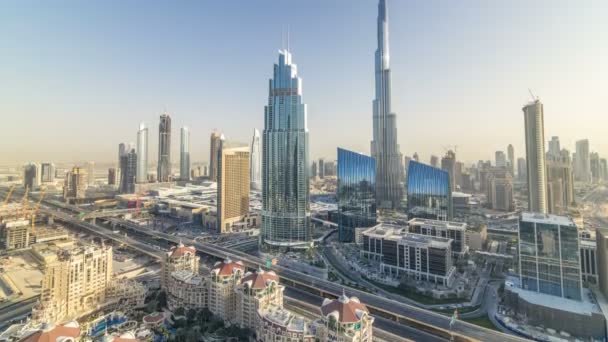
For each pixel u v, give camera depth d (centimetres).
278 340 17162
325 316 16650
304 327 17100
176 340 19100
